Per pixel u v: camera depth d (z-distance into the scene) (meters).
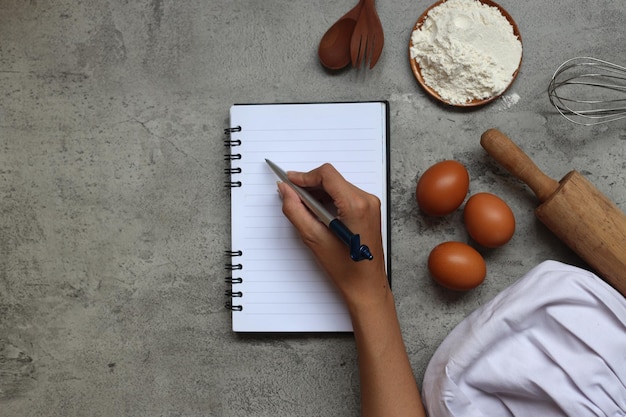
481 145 0.92
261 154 0.95
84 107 1.00
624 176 0.96
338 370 0.97
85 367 1.00
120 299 1.00
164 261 0.99
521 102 0.97
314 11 0.98
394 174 0.97
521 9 0.97
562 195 0.88
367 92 0.98
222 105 0.99
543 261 0.96
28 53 1.00
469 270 0.89
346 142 0.94
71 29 1.00
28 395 1.01
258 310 0.96
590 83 0.97
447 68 0.92
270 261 0.96
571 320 0.85
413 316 0.97
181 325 0.99
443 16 0.93
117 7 0.99
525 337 0.88
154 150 0.99
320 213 0.84
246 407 0.98
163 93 0.99
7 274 1.00
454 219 0.97
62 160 1.00
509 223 0.89
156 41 0.99
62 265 1.00
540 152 0.97
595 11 0.97
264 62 0.99
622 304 0.86
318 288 0.95
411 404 0.85
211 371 0.99
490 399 0.89
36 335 1.01
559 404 0.85
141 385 1.00
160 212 0.99
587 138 0.97
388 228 0.93
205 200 0.99
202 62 0.99
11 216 1.00
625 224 0.87
